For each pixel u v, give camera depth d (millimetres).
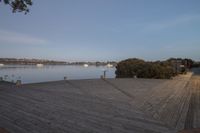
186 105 8531
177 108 7988
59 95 10508
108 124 5957
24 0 5801
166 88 13914
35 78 24938
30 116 6695
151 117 6715
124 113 7195
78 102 8891
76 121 6219
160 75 22219
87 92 11625
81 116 6754
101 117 6664
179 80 20000
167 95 11055
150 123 6070
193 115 6941
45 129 5500
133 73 23547
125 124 5969
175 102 9156
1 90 12008
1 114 6910
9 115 6793
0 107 7859
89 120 6332
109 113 7168
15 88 12836
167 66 24422
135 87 14109
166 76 22594
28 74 31953
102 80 18000
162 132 5328
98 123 6047
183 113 7211
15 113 7039
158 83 16844
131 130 5477
